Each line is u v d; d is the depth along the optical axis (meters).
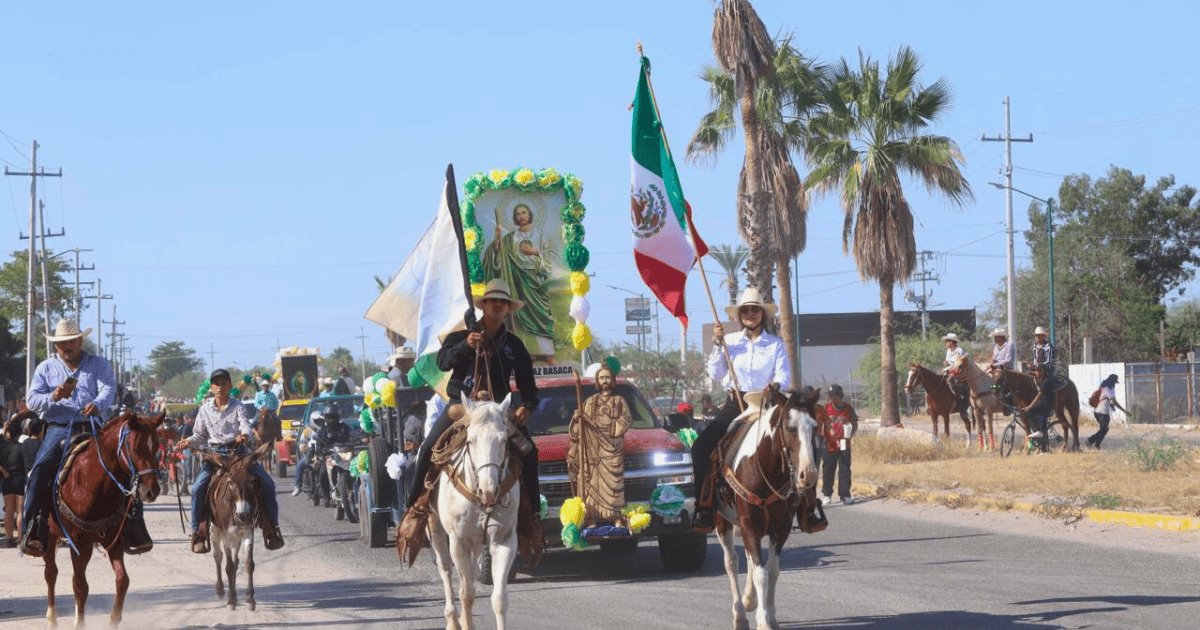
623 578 13.88
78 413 11.02
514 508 9.51
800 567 14.23
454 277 12.47
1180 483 18.89
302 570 15.74
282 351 47.78
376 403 17.25
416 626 11.14
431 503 9.99
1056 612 10.54
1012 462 24.52
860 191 38.25
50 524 10.77
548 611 11.62
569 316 16.19
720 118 36.44
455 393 10.12
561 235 16.16
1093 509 17.27
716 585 13.01
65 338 10.86
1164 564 13.29
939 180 37.75
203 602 13.01
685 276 13.21
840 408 21.97
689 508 13.61
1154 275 75.69
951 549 15.28
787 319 36.44
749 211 30.17
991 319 76.00
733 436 10.24
